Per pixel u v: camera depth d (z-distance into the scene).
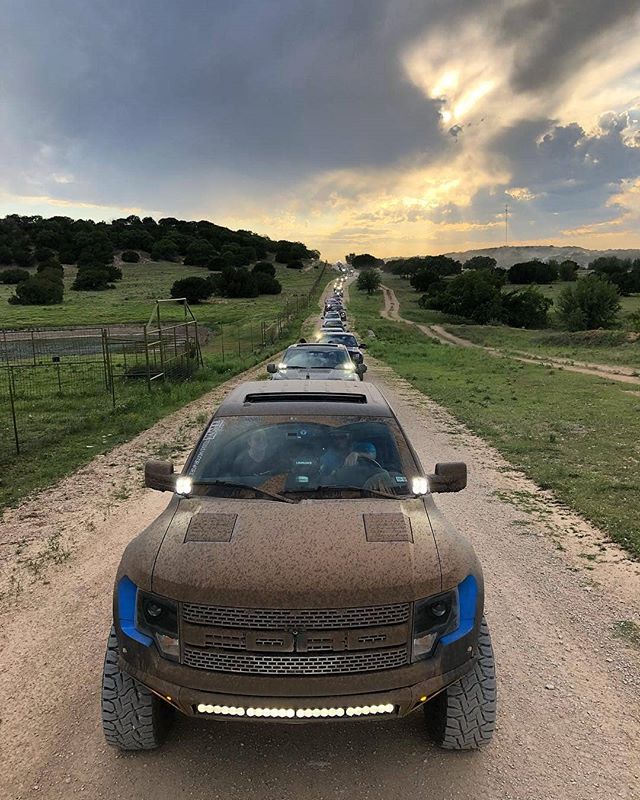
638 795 2.83
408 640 2.75
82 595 5.01
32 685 3.75
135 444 11.08
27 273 132.00
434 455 9.96
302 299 102.50
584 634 4.34
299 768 3.03
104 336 20.89
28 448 10.80
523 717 3.40
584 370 27.67
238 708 2.67
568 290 69.31
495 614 4.64
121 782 2.94
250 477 3.60
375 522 3.16
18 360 33.47
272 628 2.69
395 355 34.53
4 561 5.76
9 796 2.85
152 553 3.01
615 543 6.13
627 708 3.48
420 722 3.41
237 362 26.58
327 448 3.80
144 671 2.81
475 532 6.47
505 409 14.91
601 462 9.45
